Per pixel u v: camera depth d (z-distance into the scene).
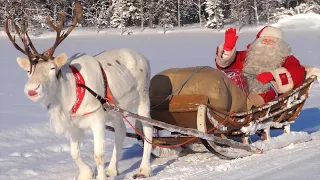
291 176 5.34
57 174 6.75
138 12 76.06
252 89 7.95
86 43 46.34
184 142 7.22
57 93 5.61
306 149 7.13
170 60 26.97
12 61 27.77
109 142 9.23
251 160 6.83
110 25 73.19
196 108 6.93
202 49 35.84
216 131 7.14
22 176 6.68
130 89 6.56
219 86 7.08
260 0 78.06
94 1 74.38
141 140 7.81
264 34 8.39
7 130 9.60
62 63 5.44
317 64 22.27
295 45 35.50
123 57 6.65
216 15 71.75
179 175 6.30
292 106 7.89
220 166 6.50
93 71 6.01
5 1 45.94
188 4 83.88
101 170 5.97
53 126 5.87
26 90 5.22
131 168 7.23
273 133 9.57
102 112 6.00
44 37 57.72
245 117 7.35
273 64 8.08
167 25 72.88
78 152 6.33
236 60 8.67
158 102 7.26
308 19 68.69
